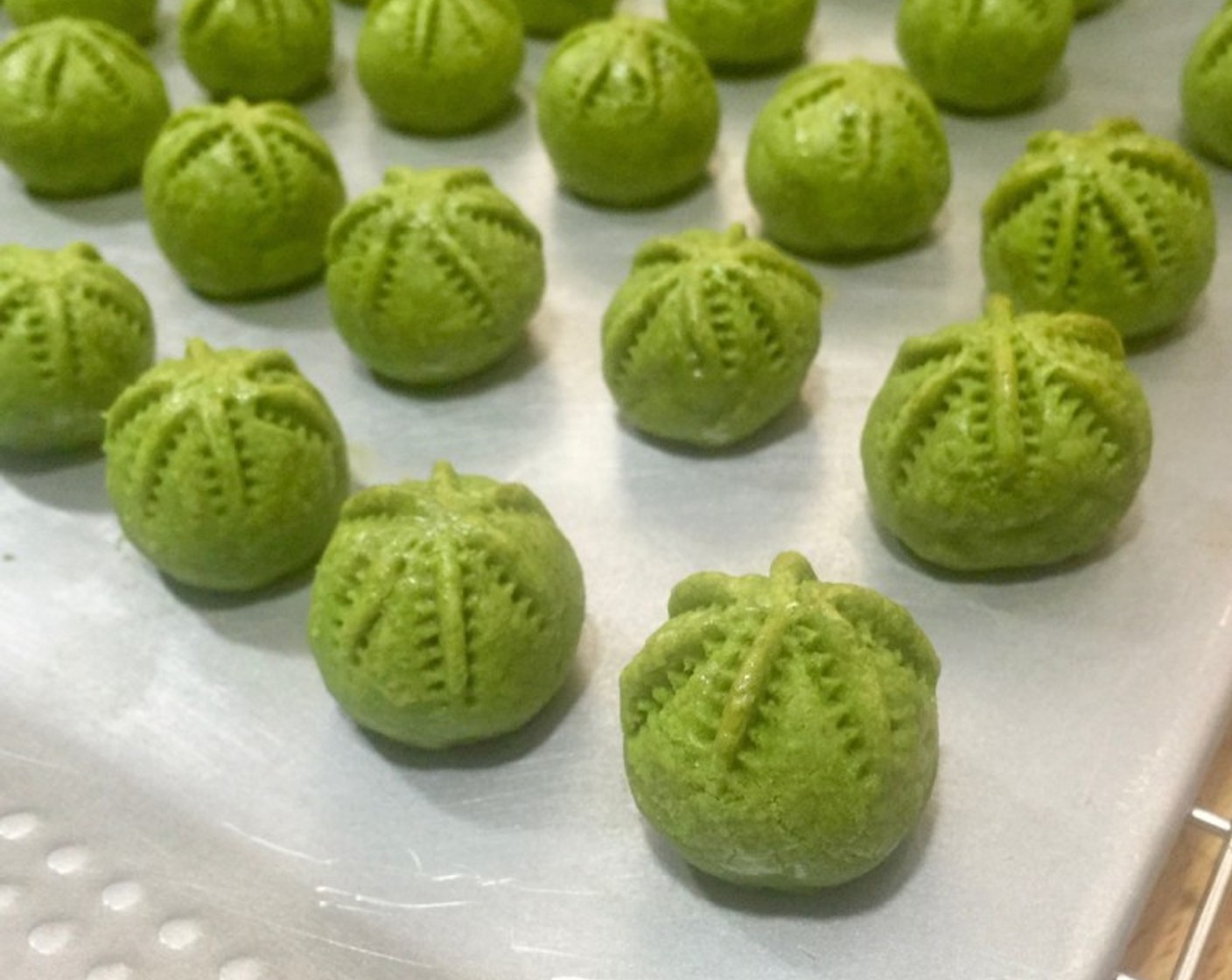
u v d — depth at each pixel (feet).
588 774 0.38
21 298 0.45
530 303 0.50
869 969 0.33
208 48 0.61
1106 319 0.45
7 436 0.46
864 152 0.51
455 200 0.48
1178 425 0.46
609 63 0.55
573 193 0.60
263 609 0.43
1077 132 0.59
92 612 0.42
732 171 0.61
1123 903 0.34
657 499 0.46
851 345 0.51
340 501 0.43
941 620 0.41
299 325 0.54
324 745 0.39
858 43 0.67
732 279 0.45
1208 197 0.48
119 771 0.38
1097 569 0.42
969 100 0.61
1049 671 0.39
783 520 0.45
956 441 0.39
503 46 0.61
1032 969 0.32
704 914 0.34
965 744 0.37
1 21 0.69
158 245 0.54
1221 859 0.32
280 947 0.34
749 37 0.63
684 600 0.34
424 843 0.36
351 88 0.67
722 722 0.31
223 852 0.36
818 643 0.31
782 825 0.31
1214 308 0.51
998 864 0.35
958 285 0.53
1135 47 0.65
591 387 0.51
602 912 0.34
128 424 0.41
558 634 0.37
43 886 0.35
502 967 0.33
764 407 0.46
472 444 0.49
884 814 0.31
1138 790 0.36
